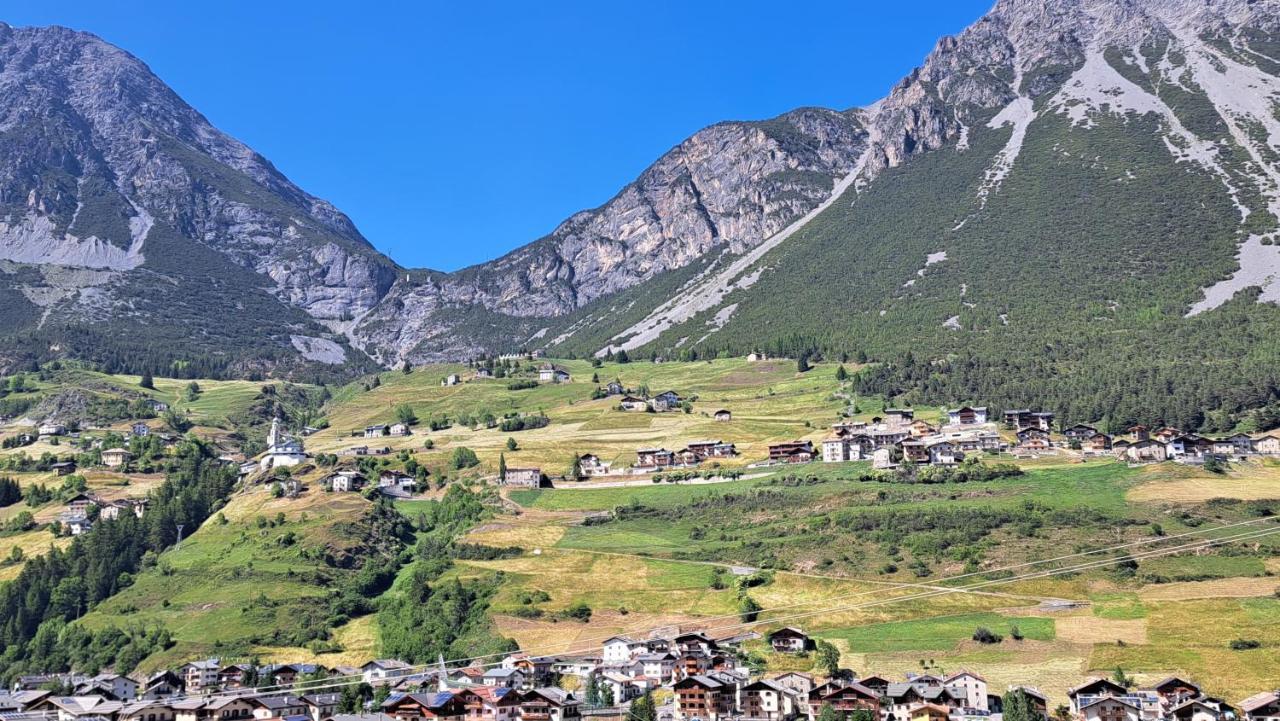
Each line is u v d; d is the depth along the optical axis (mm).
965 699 194125
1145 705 186750
